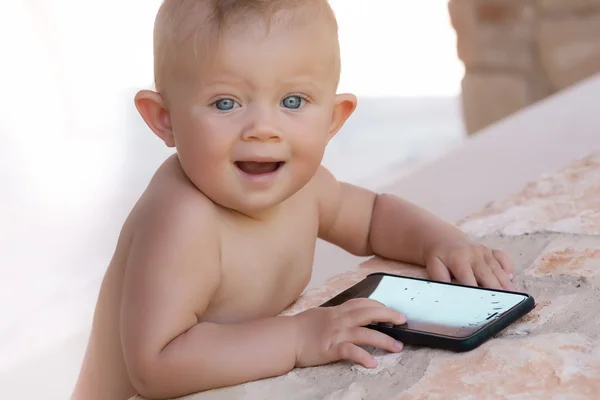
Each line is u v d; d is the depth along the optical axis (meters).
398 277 1.16
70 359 2.14
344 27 5.52
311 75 0.99
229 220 1.07
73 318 2.38
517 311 1.03
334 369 0.98
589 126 2.01
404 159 3.67
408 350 1.00
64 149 3.74
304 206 1.19
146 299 0.98
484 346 0.99
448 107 4.32
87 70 4.42
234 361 0.96
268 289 1.13
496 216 1.41
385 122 4.13
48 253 2.82
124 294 1.00
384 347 0.99
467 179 1.83
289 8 0.98
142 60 4.57
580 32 3.36
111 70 4.45
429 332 1.00
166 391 0.97
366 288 1.14
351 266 1.77
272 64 0.96
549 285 1.15
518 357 0.95
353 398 0.90
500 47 3.52
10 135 3.86
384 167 3.58
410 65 4.95
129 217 1.11
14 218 3.08
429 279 1.20
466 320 1.03
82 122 4.00
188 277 1.00
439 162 1.96
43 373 2.07
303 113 1.00
